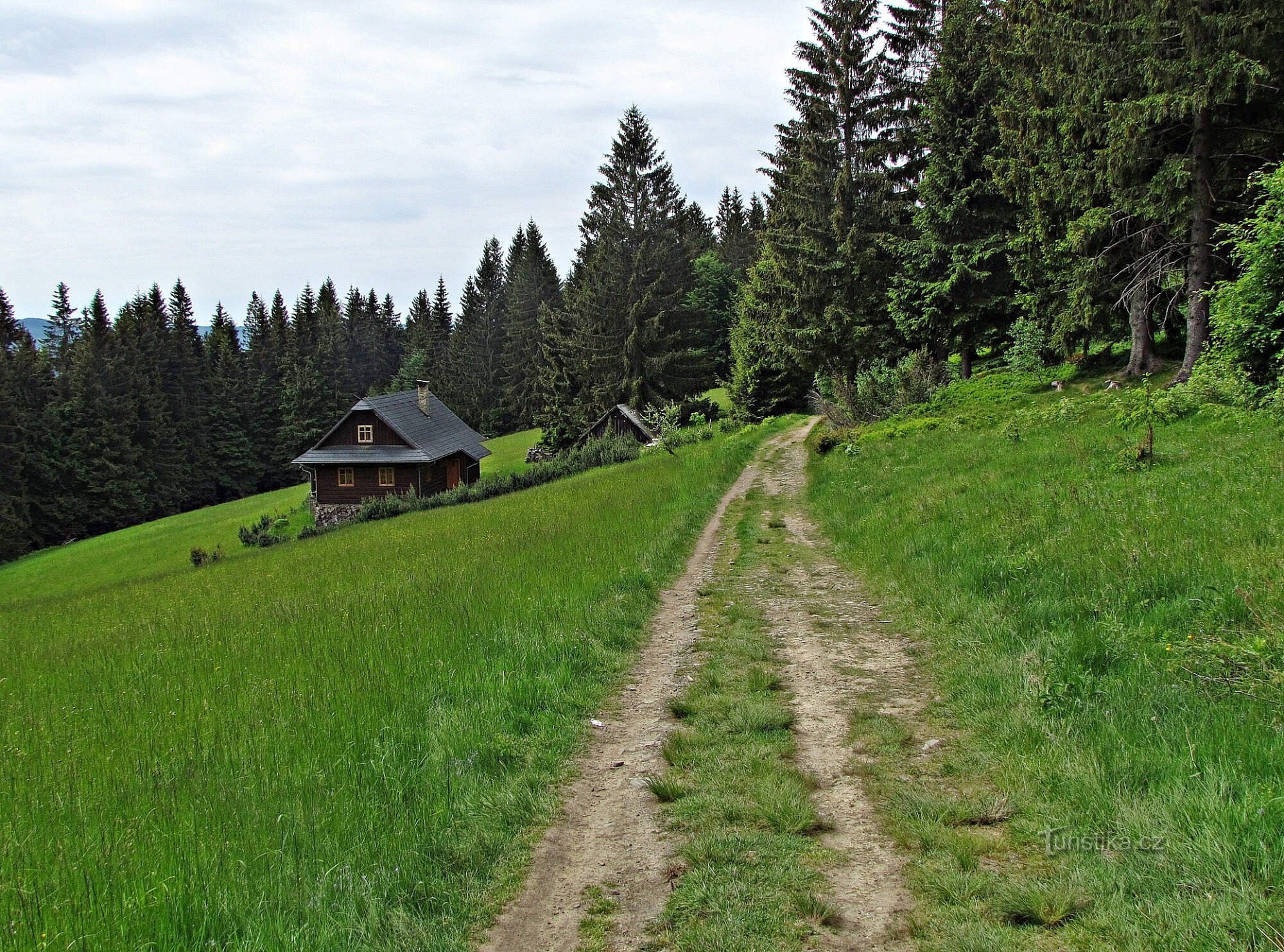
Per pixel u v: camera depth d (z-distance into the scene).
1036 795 5.09
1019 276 26.14
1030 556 9.27
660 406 58.69
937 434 21.80
